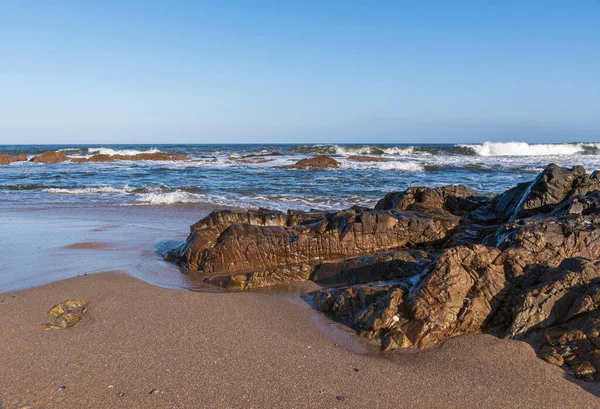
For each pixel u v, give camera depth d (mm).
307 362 5074
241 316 6414
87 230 12906
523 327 5316
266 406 4246
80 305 6809
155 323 6113
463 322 5520
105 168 36094
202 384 4594
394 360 5141
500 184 23422
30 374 4758
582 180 9461
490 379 4691
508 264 6016
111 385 4562
